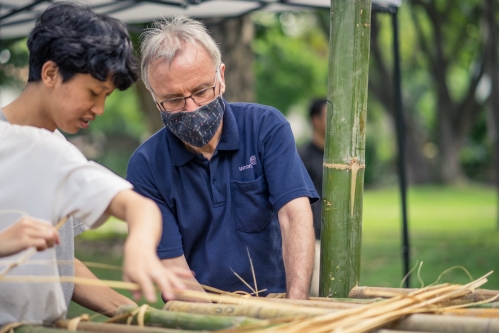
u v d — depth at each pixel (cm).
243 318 184
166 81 253
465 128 2267
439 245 1027
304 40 2231
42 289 194
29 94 199
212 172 274
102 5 471
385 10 462
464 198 1919
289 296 246
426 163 2381
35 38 192
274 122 278
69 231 216
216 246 275
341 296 276
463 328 179
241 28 766
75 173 180
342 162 274
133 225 162
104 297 234
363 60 273
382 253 997
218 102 261
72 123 197
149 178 278
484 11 1496
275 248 283
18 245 165
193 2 458
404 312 186
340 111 273
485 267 839
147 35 268
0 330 190
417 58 2333
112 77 193
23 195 182
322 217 280
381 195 2162
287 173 270
